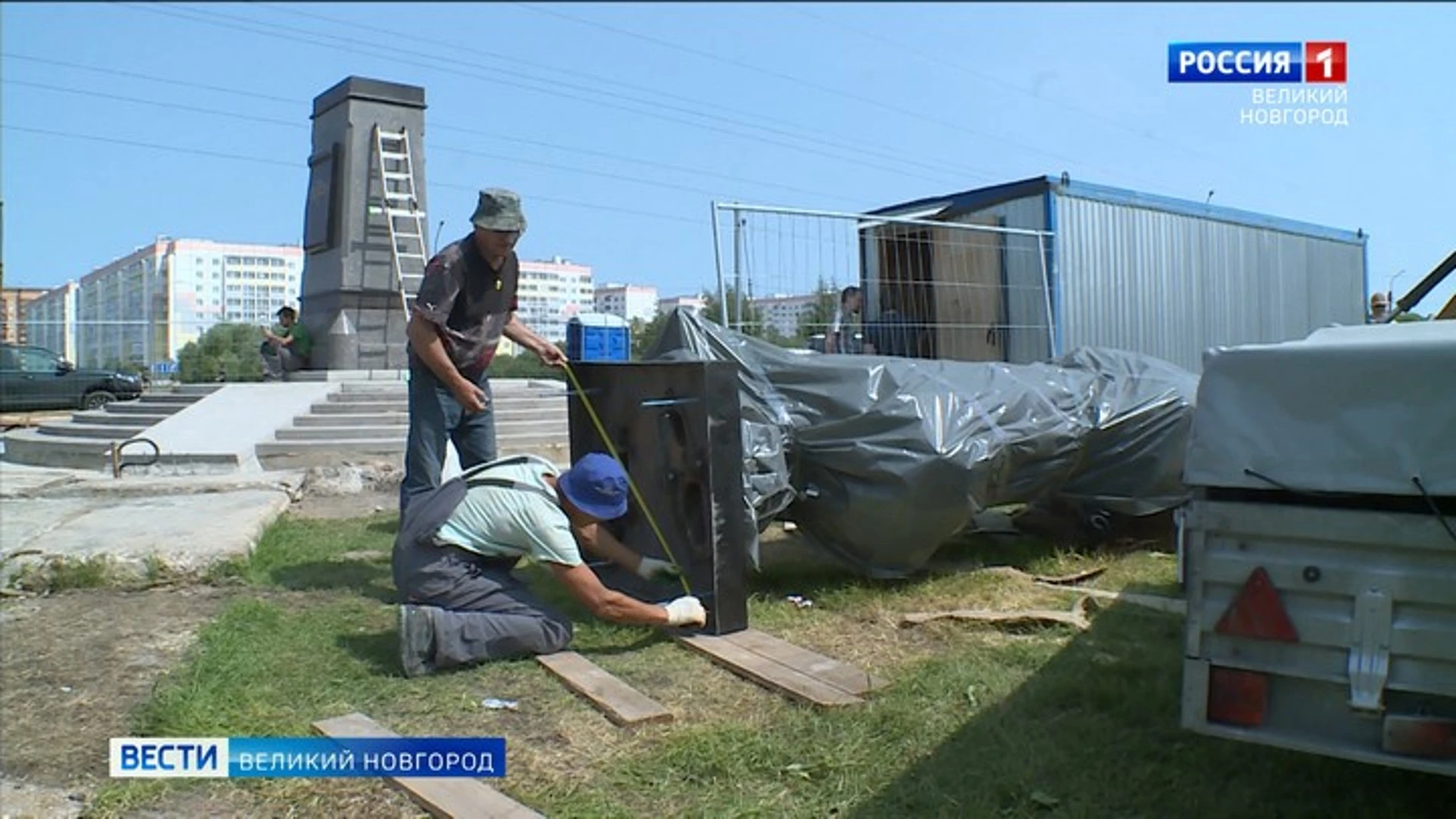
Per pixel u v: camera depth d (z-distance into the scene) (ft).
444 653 14.92
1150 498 22.09
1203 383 10.07
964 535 24.08
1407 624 8.86
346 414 40.73
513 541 15.38
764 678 14.25
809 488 19.30
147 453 34.94
